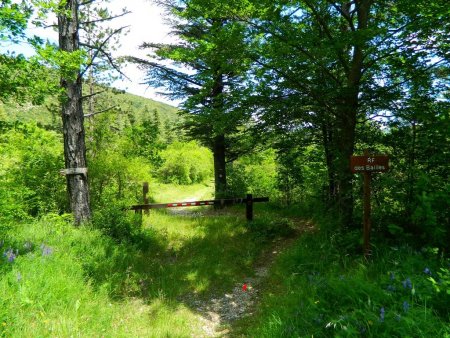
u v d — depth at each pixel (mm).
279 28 6941
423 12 5656
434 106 6426
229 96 8172
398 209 6238
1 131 6938
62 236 7328
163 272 7297
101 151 11930
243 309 5824
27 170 9750
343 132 7469
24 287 4426
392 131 6844
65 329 4016
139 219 10219
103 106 15797
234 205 16219
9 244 5973
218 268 7559
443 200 4625
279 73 7348
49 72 6746
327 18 7391
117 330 4648
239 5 6918
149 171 13609
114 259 7184
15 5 5492
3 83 6125
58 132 11008
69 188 8828
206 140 16906
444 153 5625
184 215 14219
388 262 4832
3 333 3613
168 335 4770
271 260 8008
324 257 6324
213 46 7312
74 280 5406
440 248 4773
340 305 3832
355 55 7172
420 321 2904
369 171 5430
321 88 7395
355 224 7074
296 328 3725
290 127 9039
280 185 14461
